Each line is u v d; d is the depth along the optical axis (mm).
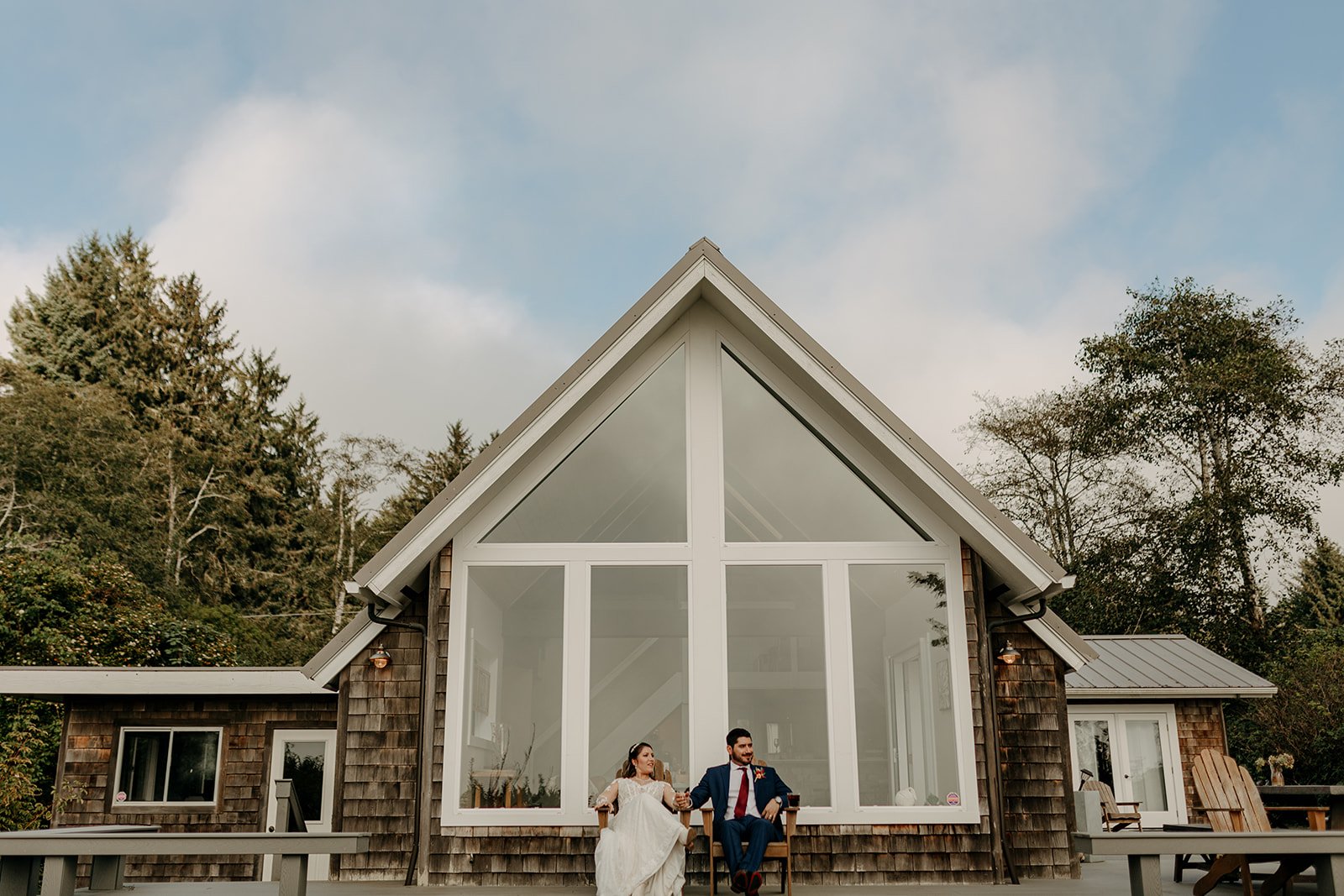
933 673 9516
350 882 9453
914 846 9211
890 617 9617
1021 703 9859
